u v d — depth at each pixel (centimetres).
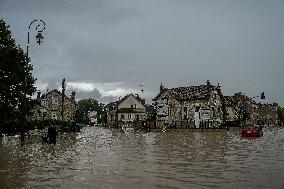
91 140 3309
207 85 6012
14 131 3719
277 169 1341
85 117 14650
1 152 2091
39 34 2877
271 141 3012
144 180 1132
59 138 3672
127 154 1941
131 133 4931
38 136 3812
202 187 1018
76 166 1462
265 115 12369
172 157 1773
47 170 1355
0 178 1181
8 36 3453
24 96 3097
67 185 1058
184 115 5988
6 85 3328
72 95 8725
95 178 1173
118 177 1189
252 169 1346
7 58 3281
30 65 3447
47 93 7844
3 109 3362
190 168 1384
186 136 3897
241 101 8719
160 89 6662
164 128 5150
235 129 5959
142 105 9425
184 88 6325
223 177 1178
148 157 1781
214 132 4966
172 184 1066
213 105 5869
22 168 1410
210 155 1858
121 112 9294
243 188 999
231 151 2078
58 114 7894
